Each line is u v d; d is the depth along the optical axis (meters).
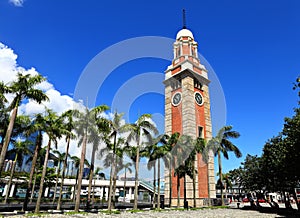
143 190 61.25
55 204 40.00
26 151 39.56
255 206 36.56
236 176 44.47
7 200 37.75
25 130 25.42
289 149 22.58
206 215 26.14
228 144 41.19
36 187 50.84
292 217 24.86
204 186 43.22
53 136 26.45
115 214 25.77
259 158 36.78
